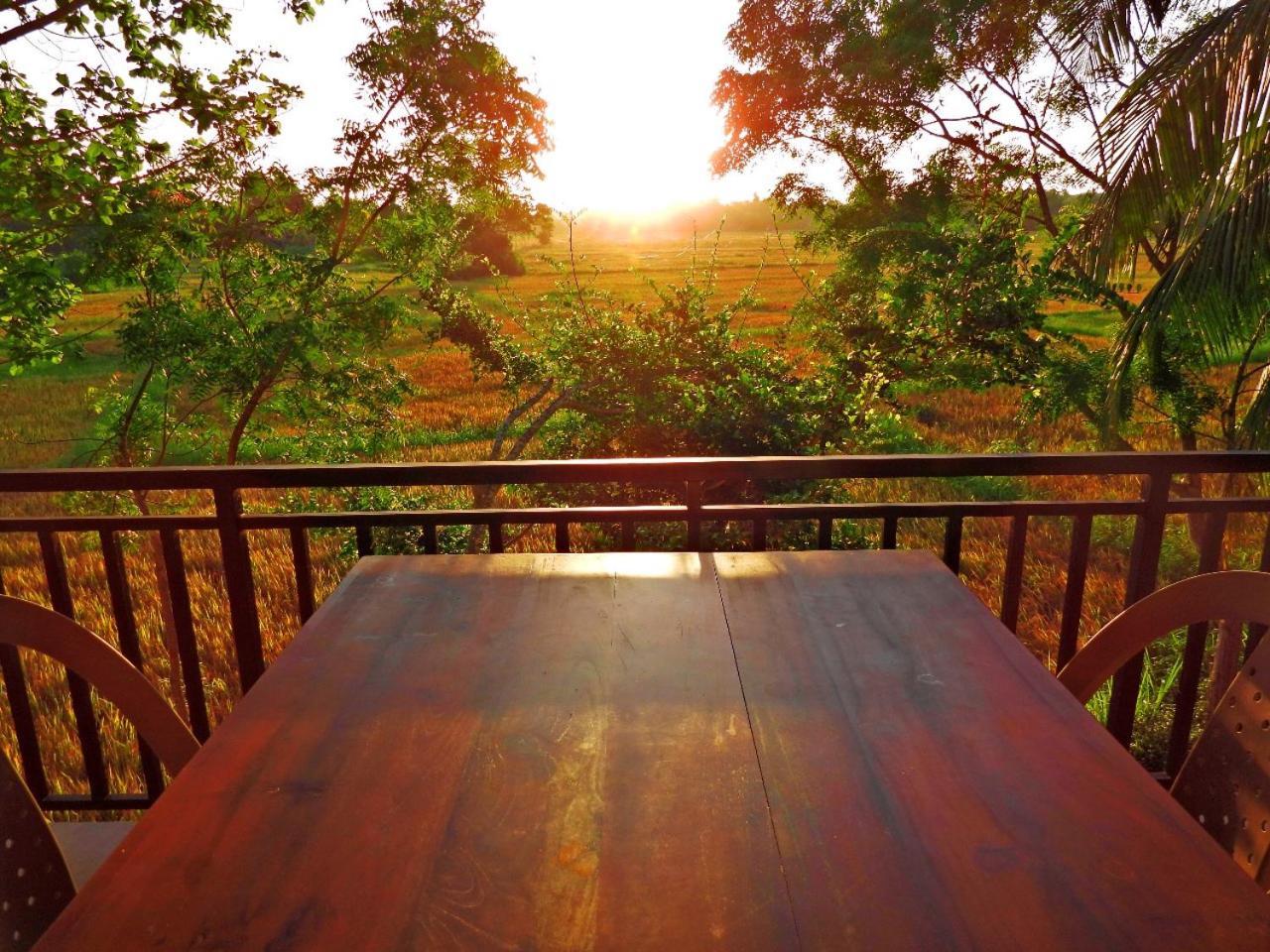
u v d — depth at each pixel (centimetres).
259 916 85
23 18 730
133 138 754
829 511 211
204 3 789
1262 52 538
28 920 130
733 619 155
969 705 123
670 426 842
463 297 1059
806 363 959
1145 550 210
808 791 104
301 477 200
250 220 890
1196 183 607
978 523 1074
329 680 134
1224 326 570
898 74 1081
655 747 114
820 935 81
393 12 863
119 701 155
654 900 86
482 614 159
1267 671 132
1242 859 129
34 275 712
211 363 887
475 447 1641
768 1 1151
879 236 1133
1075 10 858
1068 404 818
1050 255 776
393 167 882
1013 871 89
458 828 98
